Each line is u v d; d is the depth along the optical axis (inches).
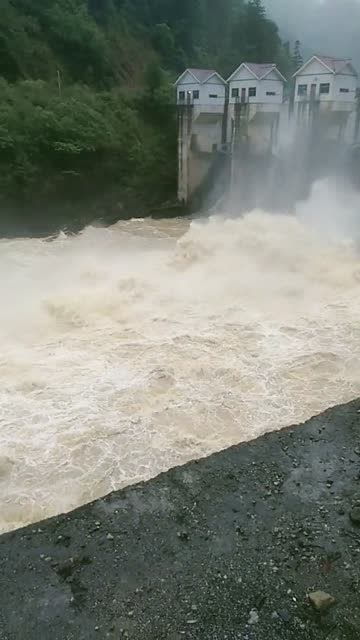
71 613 371.2
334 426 570.9
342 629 361.1
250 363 687.7
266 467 511.5
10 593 384.8
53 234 1402.6
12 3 1838.1
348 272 984.9
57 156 1459.2
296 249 1090.1
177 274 1026.1
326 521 449.4
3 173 1370.6
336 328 780.6
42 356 703.1
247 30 2581.2
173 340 746.2
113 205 1569.9
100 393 622.5
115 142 1572.3
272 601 380.2
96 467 514.9
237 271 1013.8
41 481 498.3
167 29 2309.3
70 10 2012.8
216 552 419.5
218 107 1617.9
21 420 573.9
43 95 1571.1
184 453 536.4
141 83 2114.9
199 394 625.6
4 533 436.5
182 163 1684.3
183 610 374.0
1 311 840.3
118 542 428.1
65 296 875.4
